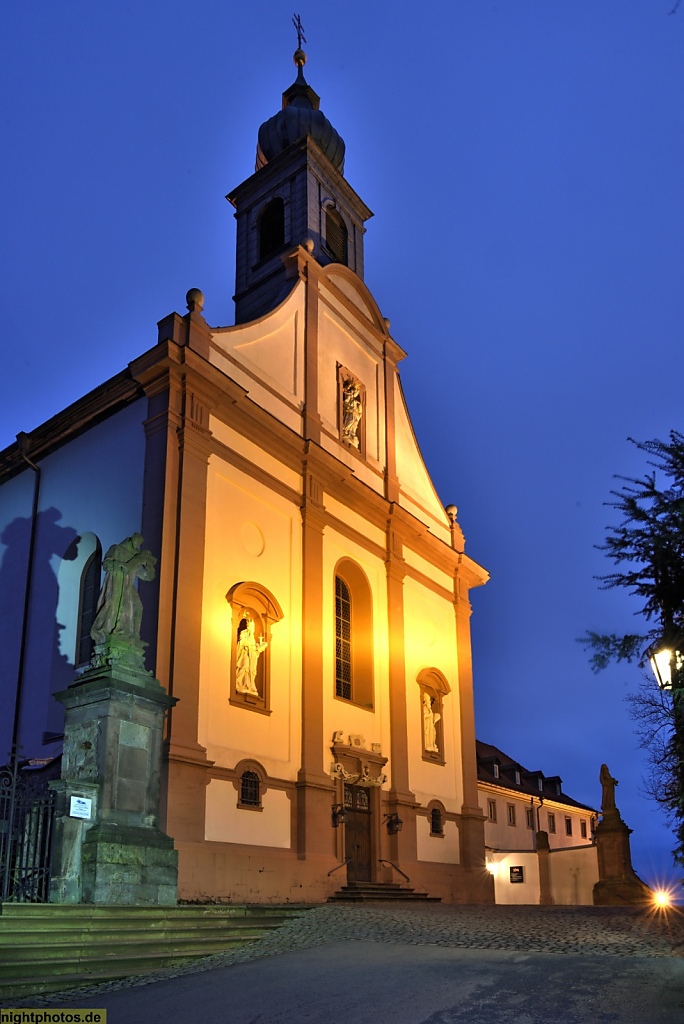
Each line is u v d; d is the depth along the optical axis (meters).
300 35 35.97
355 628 27.58
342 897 22.75
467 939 14.26
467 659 32.28
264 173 31.80
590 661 7.79
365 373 30.45
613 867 28.42
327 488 26.45
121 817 15.27
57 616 23.72
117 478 22.67
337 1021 8.75
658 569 8.28
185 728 19.55
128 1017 9.23
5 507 26.12
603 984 10.00
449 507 33.75
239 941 14.53
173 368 21.70
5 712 24.00
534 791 55.50
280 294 27.52
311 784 22.77
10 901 13.72
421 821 27.80
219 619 21.52
